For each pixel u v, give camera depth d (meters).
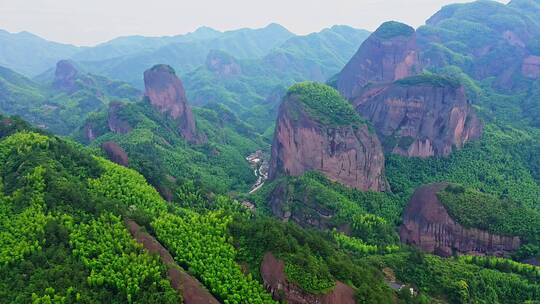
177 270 49.97
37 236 52.16
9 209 56.91
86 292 45.50
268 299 48.00
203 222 60.91
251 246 54.62
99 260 49.94
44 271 47.09
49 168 63.31
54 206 56.75
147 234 55.97
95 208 58.06
